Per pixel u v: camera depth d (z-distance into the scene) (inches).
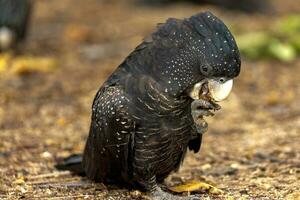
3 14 887.7
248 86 787.4
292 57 903.7
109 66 864.3
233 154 554.9
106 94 415.5
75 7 1264.8
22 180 482.3
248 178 488.4
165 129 405.1
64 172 499.2
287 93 759.1
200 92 402.9
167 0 1246.9
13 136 603.2
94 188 461.7
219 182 480.4
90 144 442.0
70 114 681.0
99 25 1111.6
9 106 700.7
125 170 425.4
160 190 433.7
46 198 445.7
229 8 1216.8
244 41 921.5
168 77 397.7
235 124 653.3
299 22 982.4
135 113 403.5
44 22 1132.5
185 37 398.9
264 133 618.2
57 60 893.2
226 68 392.5
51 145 580.1
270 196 440.5
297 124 645.3
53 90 761.0
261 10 1216.8
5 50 895.1
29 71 816.9
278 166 513.7
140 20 1138.7
